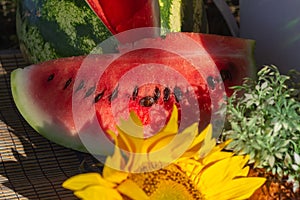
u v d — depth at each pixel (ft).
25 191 2.54
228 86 2.62
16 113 3.03
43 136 2.73
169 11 2.78
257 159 2.30
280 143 2.27
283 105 2.37
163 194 2.21
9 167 2.70
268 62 2.93
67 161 2.74
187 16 2.87
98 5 2.74
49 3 2.82
